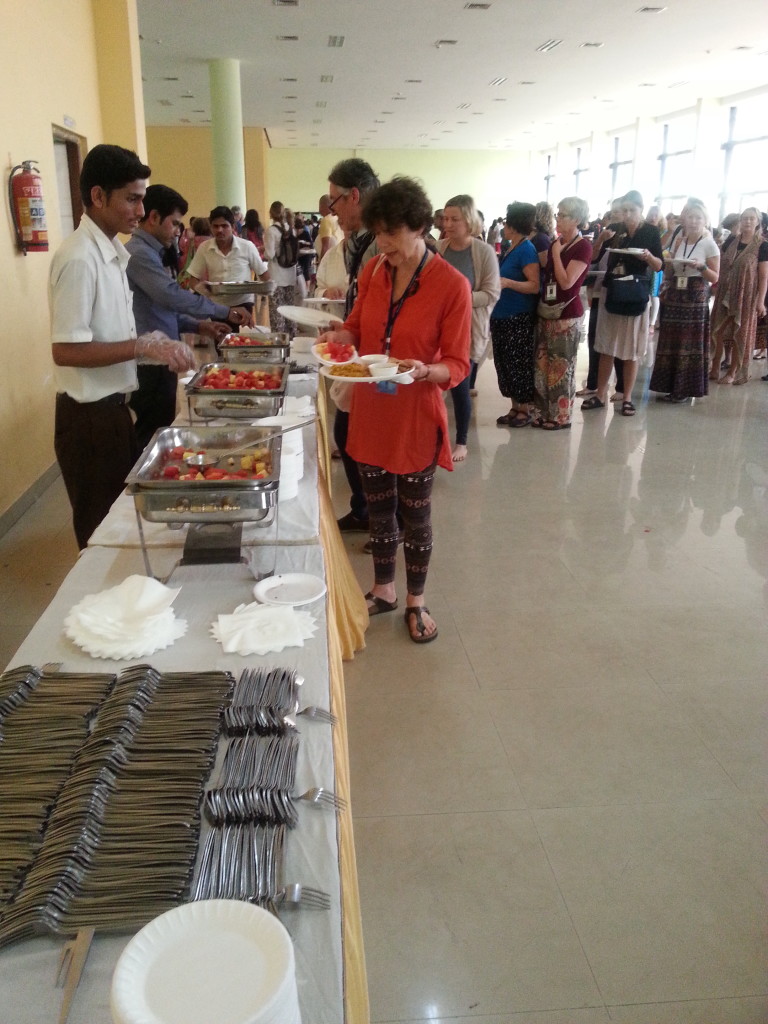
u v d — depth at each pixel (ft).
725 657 7.66
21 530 10.68
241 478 4.67
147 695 3.28
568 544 10.37
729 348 21.39
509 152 71.20
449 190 72.13
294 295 25.91
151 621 3.83
